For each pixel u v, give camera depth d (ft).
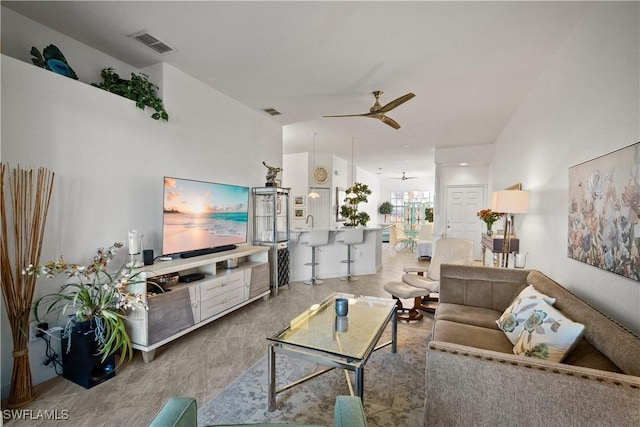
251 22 7.75
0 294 6.45
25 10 7.34
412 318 11.28
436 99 12.76
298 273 17.65
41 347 7.11
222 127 12.59
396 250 32.14
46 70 7.18
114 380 7.20
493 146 21.01
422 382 7.20
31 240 6.57
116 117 8.73
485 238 15.98
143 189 9.51
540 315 5.71
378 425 5.77
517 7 6.92
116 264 8.73
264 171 15.35
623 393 3.37
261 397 6.61
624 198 5.11
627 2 5.24
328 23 7.75
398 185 40.88
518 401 3.83
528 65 9.69
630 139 5.06
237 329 10.30
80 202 7.89
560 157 8.23
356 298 9.71
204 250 10.91
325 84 11.53
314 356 5.99
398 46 8.79
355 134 18.80
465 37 8.25
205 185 10.88
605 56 5.98
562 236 7.93
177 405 3.57
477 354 4.10
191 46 8.98
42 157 7.11
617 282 5.36
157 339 8.16
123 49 9.16
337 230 17.88
